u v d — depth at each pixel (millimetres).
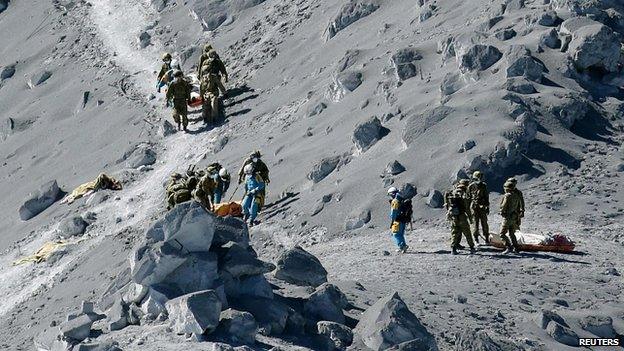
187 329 25469
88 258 63938
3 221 81688
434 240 48750
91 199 76625
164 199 73125
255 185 59250
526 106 60875
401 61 72125
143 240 27344
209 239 27625
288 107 81438
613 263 42719
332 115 73688
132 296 27750
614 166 56344
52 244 70062
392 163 57594
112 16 119375
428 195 55125
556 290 37938
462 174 55281
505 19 74000
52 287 61531
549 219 50188
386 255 46062
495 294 36875
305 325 28016
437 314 32938
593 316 33406
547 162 56562
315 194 60281
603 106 63844
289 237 55875
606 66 66375
